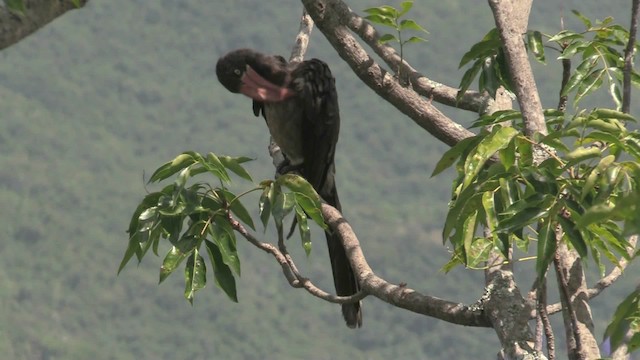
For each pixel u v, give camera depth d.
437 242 56.94
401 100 5.11
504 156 3.72
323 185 6.39
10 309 54.97
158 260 59.50
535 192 3.68
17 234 59.81
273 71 6.16
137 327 55.38
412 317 54.94
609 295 41.16
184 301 57.47
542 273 3.66
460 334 54.41
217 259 4.49
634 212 3.09
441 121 5.10
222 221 4.46
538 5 60.56
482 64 5.08
